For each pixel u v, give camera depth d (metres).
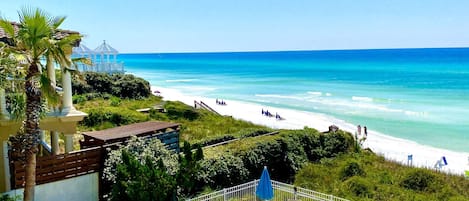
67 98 15.91
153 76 118.31
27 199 12.12
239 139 24.28
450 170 25.73
